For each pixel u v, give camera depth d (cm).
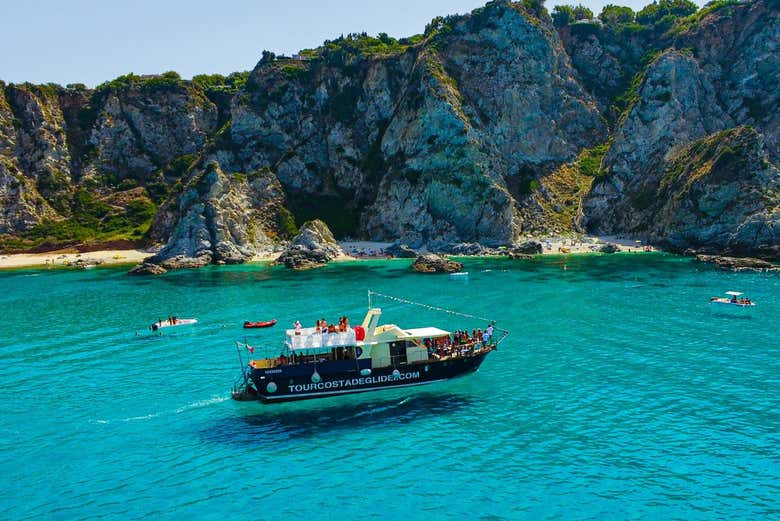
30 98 18912
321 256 12838
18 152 18362
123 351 5572
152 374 4834
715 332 5828
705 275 9612
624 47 19925
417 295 8219
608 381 4409
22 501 2873
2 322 6938
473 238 14612
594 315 6719
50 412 4025
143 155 19875
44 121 18862
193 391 4406
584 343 5509
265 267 12356
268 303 7881
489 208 14412
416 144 15338
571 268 10875
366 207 16200
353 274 10812
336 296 8338
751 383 4294
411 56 17712
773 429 3494
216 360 5219
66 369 5009
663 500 2772
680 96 15550
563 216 15800
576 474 3030
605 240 14675
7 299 8644
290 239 15300
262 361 4222
